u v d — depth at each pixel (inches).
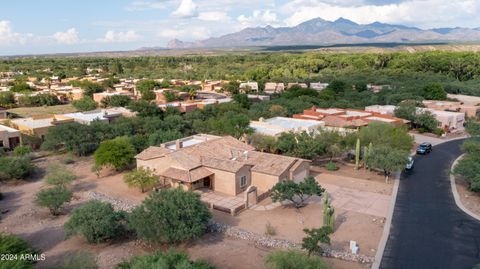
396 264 1122.0
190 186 1668.3
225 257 1167.0
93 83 5211.6
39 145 2586.1
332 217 1290.6
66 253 1203.2
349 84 4906.5
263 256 1171.9
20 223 1432.1
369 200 1630.2
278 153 2240.4
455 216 1456.7
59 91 4943.4
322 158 2305.6
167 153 1817.2
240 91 5132.9
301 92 4168.3
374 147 2012.8
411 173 2028.8
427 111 3127.5
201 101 3860.7
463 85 4707.2
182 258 967.0
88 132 2402.8
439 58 5880.9
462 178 1903.3
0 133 2429.9
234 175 1656.0
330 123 2709.2
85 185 1850.4
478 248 1209.4
